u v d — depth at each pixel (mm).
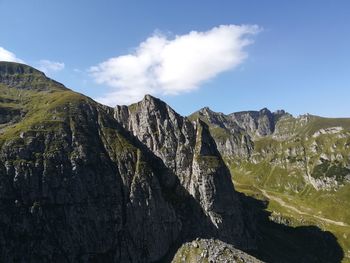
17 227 196125
